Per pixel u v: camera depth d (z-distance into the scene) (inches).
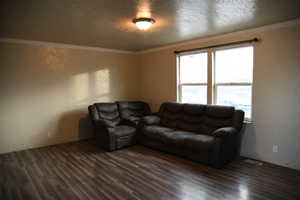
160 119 186.1
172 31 143.7
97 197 95.3
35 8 96.1
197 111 161.2
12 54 159.2
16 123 163.3
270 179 111.7
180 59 192.2
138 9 99.3
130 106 206.1
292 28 120.9
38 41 170.1
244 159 141.8
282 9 101.8
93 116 178.7
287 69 124.3
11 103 160.6
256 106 139.4
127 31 141.6
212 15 110.0
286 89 125.3
